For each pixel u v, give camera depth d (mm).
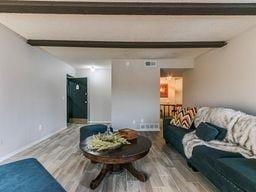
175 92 11117
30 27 3682
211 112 3930
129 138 3244
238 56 4082
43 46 4832
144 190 2629
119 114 6742
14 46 4000
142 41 4621
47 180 1604
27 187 1476
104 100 8797
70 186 2719
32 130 4785
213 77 5234
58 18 3223
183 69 7086
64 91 7254
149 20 3309
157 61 6785
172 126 4738
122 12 2797
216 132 3252
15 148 4062
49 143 4984
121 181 2896
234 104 4223
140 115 6766
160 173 3197
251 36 3666
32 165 1909
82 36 4242
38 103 5121
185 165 3551
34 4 2576
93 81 8797
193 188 2680
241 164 2160
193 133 3826
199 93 6219
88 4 2604
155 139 5605
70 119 8844
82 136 4250
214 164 2426
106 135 3203
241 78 3975
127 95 6746
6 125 3746
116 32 3941
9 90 3836
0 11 2771
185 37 4289
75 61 7109
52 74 6102
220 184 2303
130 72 6746
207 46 4645
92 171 3223
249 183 1771
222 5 2639
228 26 3592
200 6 2639
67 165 3477
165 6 2631
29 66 4637
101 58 6613
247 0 2588
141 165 3557
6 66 3738
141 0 2574
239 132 2971
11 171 1758
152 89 6789
